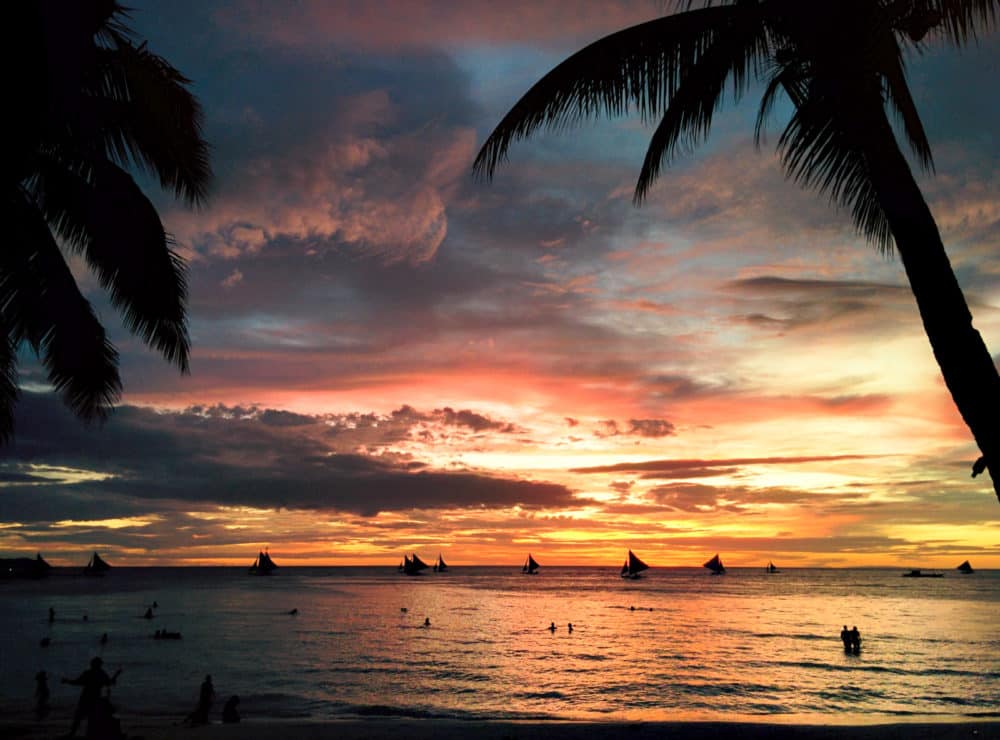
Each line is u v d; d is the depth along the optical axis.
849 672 40.72
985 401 5.84
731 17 7.16
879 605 109.12
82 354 11.38
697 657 47.47
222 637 57.75
